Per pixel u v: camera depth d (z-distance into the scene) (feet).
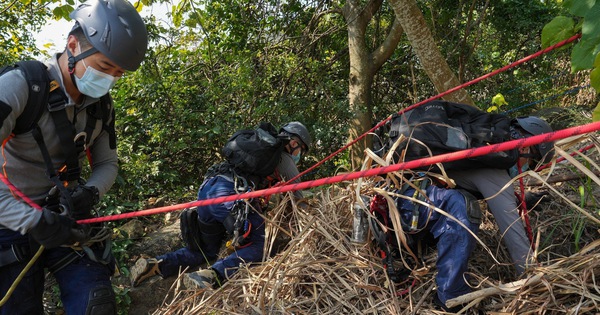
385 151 10.61
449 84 18.29
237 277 10.85
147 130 22.12
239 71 24.86
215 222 12.21
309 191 16.33
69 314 7.95
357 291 9.43
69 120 7.65
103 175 8.63
